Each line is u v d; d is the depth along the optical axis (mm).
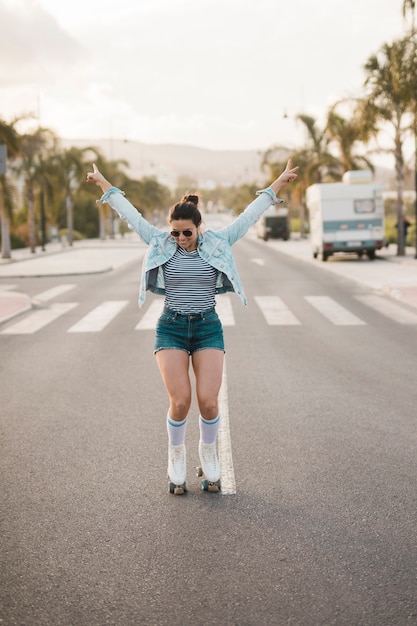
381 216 29906
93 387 8203
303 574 3576
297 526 4191
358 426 6391
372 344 10766
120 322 13727
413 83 26266
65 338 11977
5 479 5141
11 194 35281
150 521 4312
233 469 5285
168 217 4516
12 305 16469
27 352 10688
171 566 3697
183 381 4637
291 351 10305
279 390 7871
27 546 3977
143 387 8148
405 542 3934
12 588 3490
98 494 4801
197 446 5926
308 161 51812
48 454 5738
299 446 5828
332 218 29969
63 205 72688
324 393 7684
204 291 4609
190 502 4625
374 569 3613
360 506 4492
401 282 19344
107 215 71125
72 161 53469
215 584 3490
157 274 4660
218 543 3971
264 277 23250
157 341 4695
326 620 3143
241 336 11766
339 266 27422
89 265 31047
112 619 3186
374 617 3160
